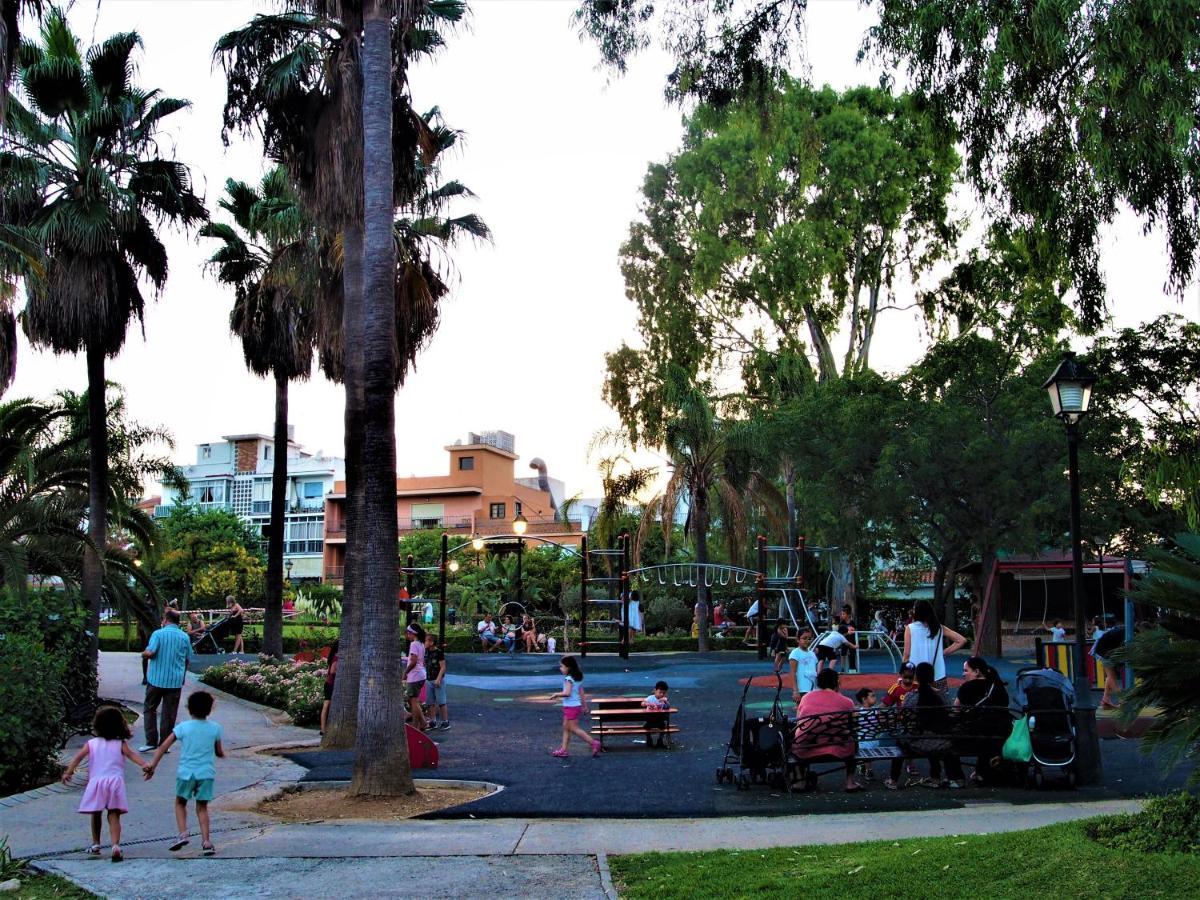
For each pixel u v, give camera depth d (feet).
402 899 21.84
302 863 25.23
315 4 43.04
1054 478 93.97
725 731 51.21
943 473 100.07
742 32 51.42
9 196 60.08
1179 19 38.99
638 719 45.73
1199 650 23.22
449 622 147.74
